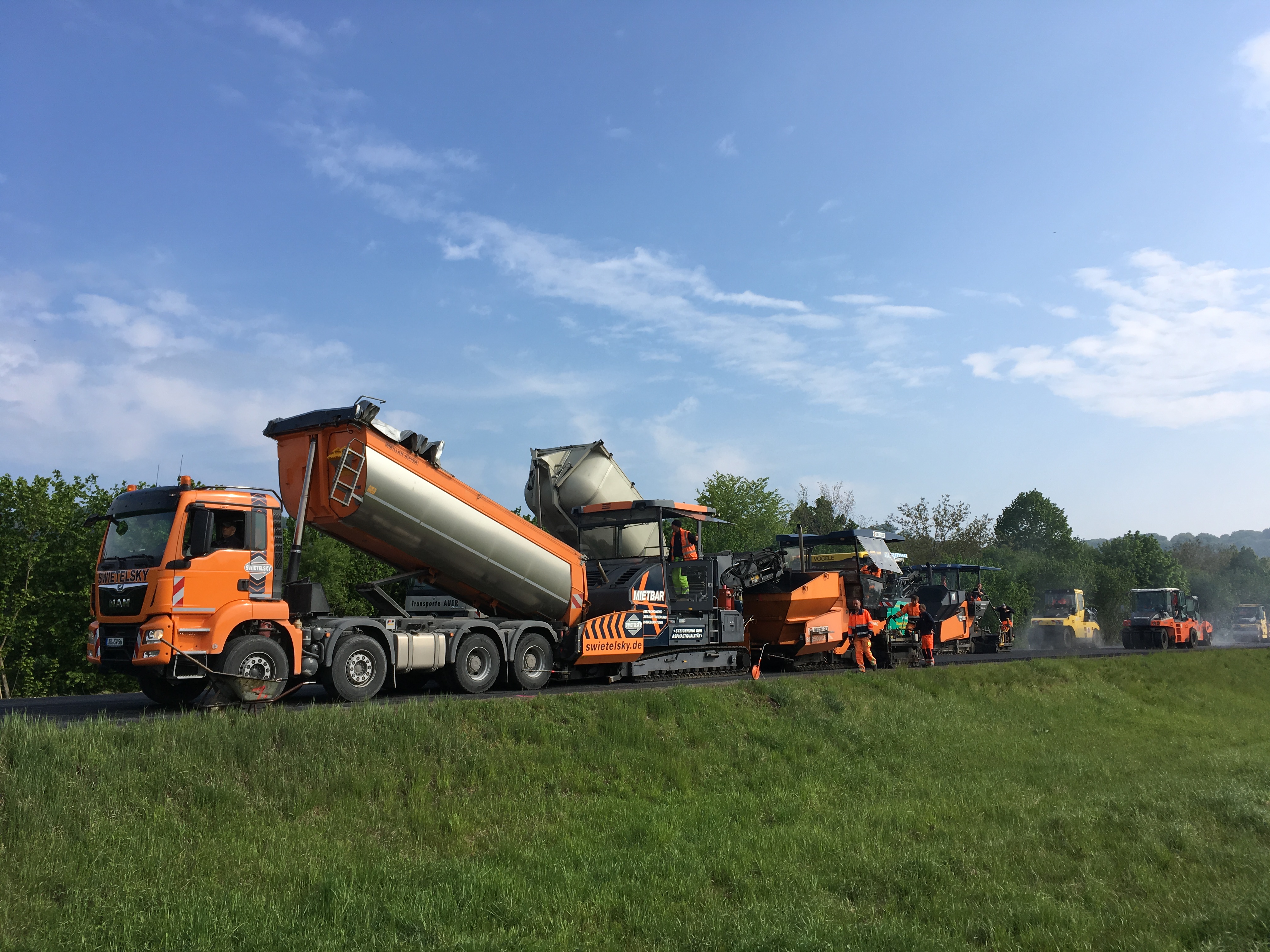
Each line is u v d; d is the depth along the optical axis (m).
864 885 8.66
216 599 11.88
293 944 6.61
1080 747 17.31
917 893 8.30
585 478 19.38
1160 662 28.27
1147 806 11.60
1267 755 17.23
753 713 15.47
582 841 9.66
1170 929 7.48
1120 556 76.25
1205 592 83.62
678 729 14.03
